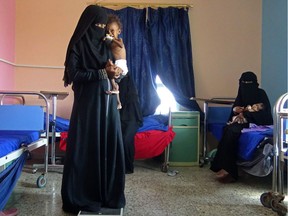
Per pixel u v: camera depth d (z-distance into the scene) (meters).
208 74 4.18
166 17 3.98
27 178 2.82
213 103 3.94
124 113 3.26
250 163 2.59
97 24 1.90
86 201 1.84
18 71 4.01
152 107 3.85
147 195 2.36
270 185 2.72
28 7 4.03
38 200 2.18
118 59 1.93
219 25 4.19
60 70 4.05
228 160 2.79
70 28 4.06
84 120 1.85
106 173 1.88
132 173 3.19
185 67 3.98
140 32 3.97
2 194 1.70
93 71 1.83
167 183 2.76
